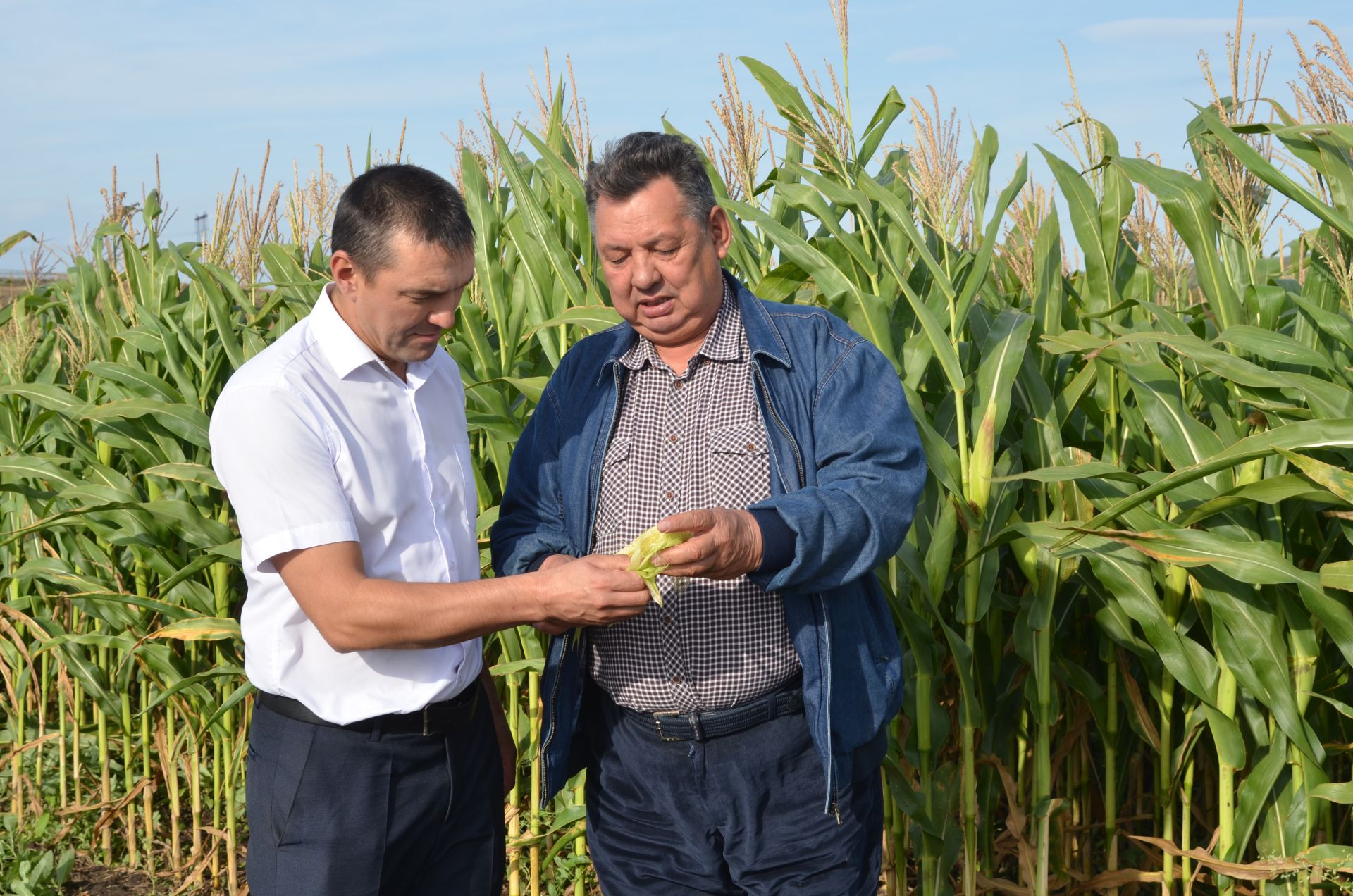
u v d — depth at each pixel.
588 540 2.17
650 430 2.11
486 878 2.20
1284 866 2.52
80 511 3.54
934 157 2.97
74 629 4.38
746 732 2.06
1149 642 2.79
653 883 2.20
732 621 2.01
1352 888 2.46
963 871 2.99
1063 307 3.32
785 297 3.30
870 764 2.12
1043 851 2.88
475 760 2.15
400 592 1.77
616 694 2.12
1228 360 2.49
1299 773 2.61
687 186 1.92
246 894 3.86
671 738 2.08
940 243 3.37
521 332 3.88
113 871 4.16
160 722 4.19
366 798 1.96
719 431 2.04
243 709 3.82
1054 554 2.55
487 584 1.78
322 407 1.87
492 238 3.76
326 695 1.94
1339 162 2.70
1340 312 2.86
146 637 3.45
